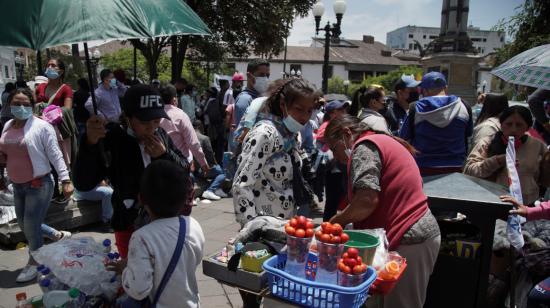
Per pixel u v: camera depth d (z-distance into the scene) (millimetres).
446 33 14203
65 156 5238
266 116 2562
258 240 2129
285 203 2537
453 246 2641
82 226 5035
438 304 2668
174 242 1883
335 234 1771
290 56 54344
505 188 2949
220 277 2047
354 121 2439
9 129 3354
